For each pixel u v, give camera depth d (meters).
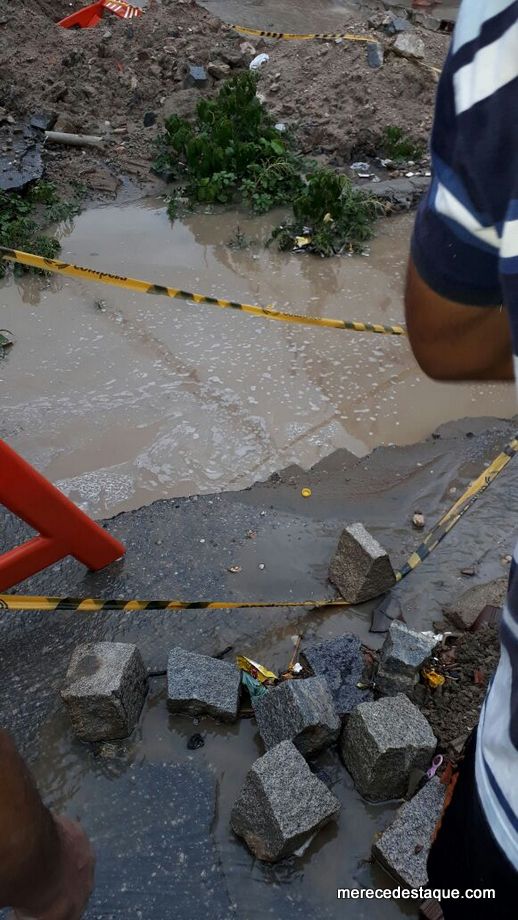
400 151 6.62
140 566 3.17
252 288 5.22
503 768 1.17
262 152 6.32
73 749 2.52
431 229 0.98
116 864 2.24
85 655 2.53
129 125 7.02
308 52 7.85
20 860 1.03
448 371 1.21
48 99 6.98
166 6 8.45
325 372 4.48
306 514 3.47
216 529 3.37
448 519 3.20
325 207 5.67
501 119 0.85
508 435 3.96
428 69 7.26
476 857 1.27
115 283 3.01
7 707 2.63
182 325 4.83
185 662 2.61
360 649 2.72
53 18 8.63
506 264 0.86
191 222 5.96
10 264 5.23
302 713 2.36
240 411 4.20
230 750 2.52
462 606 2.91
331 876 2.22
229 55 7.76
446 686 2.62
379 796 2.36
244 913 2.15
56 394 4.28
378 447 3.93
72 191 6.20
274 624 2.93
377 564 2.91
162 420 4.12
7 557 2.81
